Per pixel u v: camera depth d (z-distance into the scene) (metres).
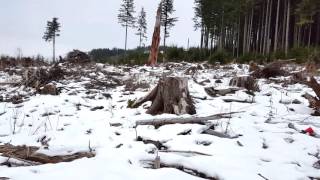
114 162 4.31
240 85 10.48
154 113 7.48
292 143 5.48
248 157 4.73
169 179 3.89
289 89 10.98
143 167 4.37
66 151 4.75
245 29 47.62
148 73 16.12
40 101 9.17
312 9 36.50
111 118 7.14
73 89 11.15
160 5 19.42
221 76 14.52
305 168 4.51
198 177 4.04
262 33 48.41
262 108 8.12
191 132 5.80
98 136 5.69
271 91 10.47
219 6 50.38
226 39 60.12
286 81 12.28
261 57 24.95
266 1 52.72
